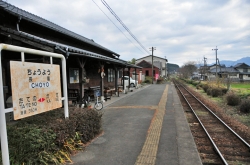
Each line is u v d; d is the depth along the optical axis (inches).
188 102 470.3
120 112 310.8
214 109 391.2
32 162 113.9
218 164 146.2
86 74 500.4
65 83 155.1
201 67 2180.1
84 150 152.8
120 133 198.1
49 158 122.3
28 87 115.6
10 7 338.0
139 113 301.0
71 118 157.6
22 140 113.3
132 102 421.4
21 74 110.7
